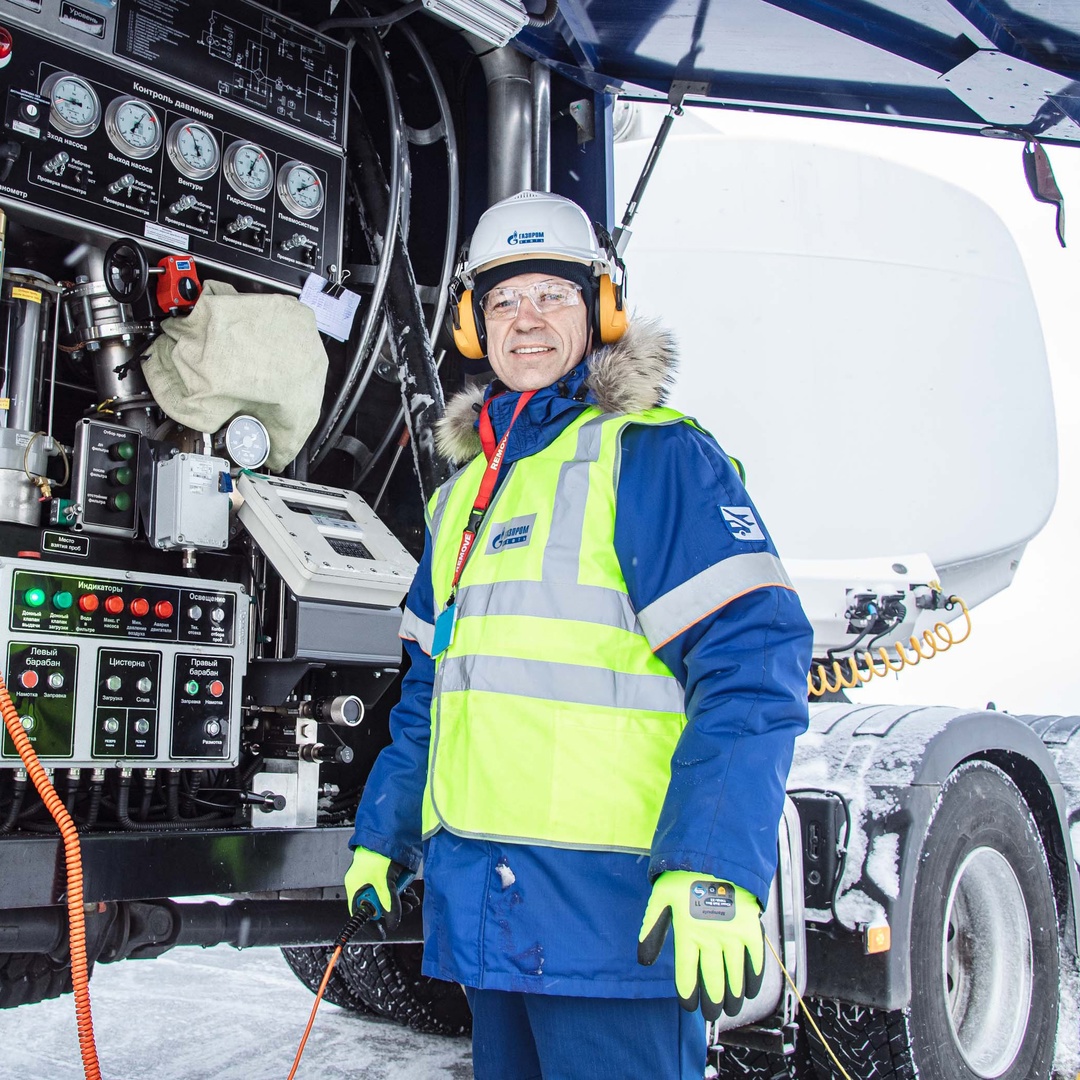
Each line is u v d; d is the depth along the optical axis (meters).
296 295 2.78
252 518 2.41
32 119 2.31
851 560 3.75
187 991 3.89
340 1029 3.50
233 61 2.68
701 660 1.40
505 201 1.79
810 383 3.75
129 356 2.52
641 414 1.57
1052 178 3.33
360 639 2.44
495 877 1.43
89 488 2.17
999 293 4.03
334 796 2.66
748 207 3.79
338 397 2.94
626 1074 1.41
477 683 1.48
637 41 3.11
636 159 3.84
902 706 3.13
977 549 3.92
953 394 3.89
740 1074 2.88
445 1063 3.19
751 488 3.71
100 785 2.10
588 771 1.42
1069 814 3.33
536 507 1.55
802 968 2.69
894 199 3.90
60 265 2.52
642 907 1.40
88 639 2.10
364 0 3.08
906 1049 2.65
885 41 3.07
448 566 1.69
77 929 1.76
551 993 1.37
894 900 2.66
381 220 3.07
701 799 1.30
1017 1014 2.98
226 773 2.49
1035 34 3.05
